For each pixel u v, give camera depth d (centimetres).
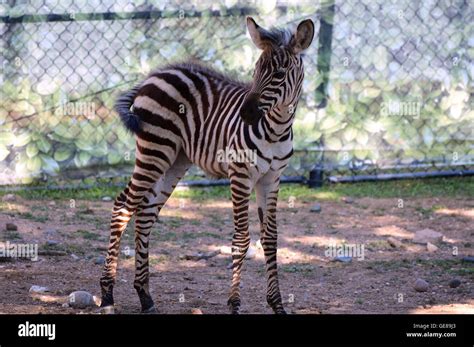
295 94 784
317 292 909
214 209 1233
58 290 880
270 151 784
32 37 1232
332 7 1303
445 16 1350
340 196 1312
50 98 1248
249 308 843
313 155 1337
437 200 1305
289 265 1007
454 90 1367
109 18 1250
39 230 1091
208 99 834
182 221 1169
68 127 1260
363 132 1345
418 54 1348
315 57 1316
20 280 905
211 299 873
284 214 1216
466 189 1365
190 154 845
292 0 1293
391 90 1345
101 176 1280
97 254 1019
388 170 1392
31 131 1248
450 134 1377
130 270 975
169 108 832
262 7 1284
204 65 868
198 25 1273
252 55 1286
